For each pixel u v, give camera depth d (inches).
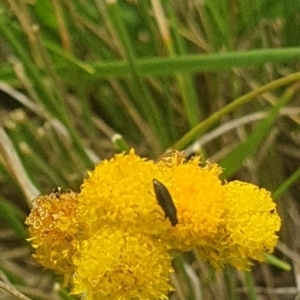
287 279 5.8
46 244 3.1
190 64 4.5
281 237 5.8
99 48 5.8
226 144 5.9
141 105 5.5
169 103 5.6
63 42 5.2
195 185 3.0
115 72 4.9
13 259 6.0
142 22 5.9
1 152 4.9
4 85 5.7
